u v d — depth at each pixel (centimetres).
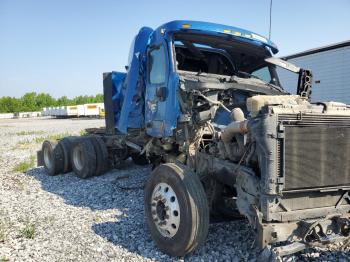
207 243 442
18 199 664
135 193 693
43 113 6788
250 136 365
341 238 347
